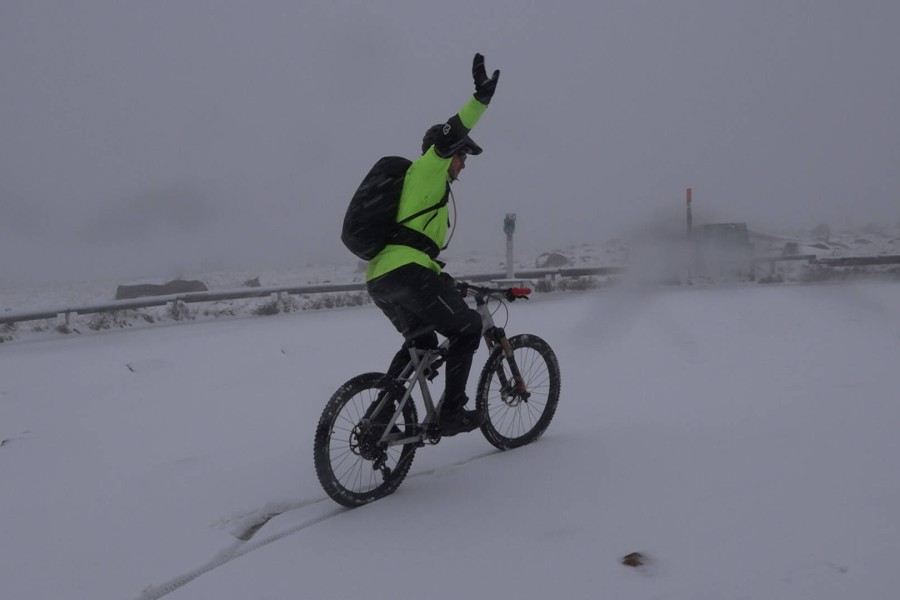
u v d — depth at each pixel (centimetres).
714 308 1187
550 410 512
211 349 1011
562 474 432
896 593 287
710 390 618
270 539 367
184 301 1527
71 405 707
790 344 820
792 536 336
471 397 650
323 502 414
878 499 372
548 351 517
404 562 333
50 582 332
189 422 613
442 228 419
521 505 390
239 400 684
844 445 454
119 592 320
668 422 527
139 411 663
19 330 1393
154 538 375
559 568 319
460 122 393
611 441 489
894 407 536
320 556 342
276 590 313
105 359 976
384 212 403
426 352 434
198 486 450
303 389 718
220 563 345
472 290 466
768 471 416
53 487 466
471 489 418
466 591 305
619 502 385
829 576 301
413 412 428
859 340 830
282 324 1273
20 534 391
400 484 430
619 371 713
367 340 1011
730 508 369
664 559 321
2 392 791
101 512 417
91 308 1411
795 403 559
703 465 431
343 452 468
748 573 306
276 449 521
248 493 432
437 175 407
